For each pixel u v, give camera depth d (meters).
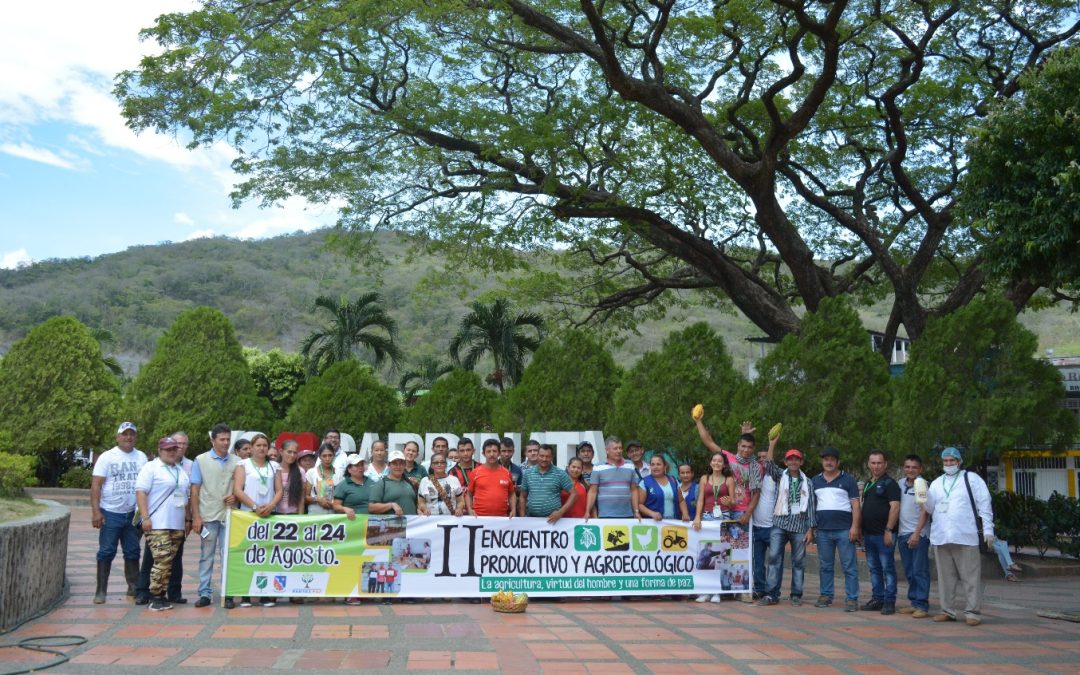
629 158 20.58
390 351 35.97
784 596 11.03
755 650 7.41
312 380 24.62
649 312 25.23
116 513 9.09
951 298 19.53
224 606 8.96
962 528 9.05
